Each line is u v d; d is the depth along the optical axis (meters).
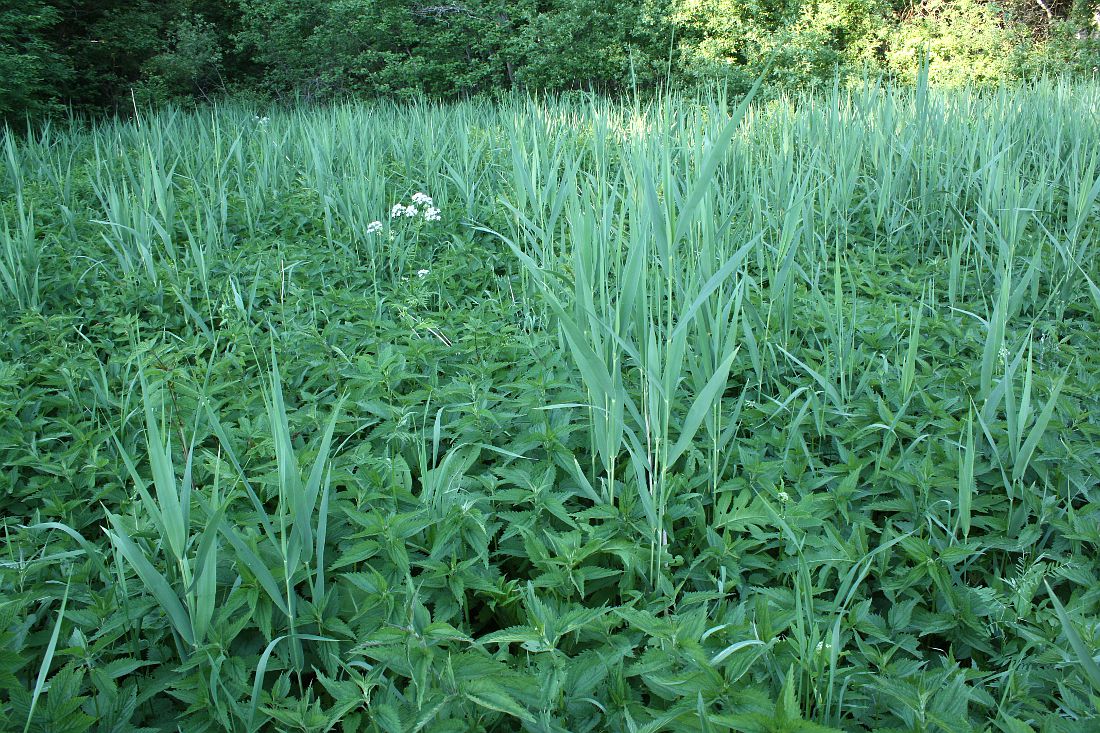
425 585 2.01
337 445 2.80
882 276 4.75
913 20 17.64
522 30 18.27
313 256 5.26
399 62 18.23
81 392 3.27
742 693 1.44
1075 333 3.67
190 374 3.13
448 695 1.47
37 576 2.07
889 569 2.15
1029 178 5.66
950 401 2.81
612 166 6.05
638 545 2.14
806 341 3.69
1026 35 17.52
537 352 3.37
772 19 17.34
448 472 2.42
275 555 2.05
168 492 1.66
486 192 6.84
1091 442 2.53
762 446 2.72
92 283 4.88
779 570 2.16
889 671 1.67
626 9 16.88
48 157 8.33
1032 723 1.67
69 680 1.62
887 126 6.27
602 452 2.31
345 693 1.63
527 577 2.32
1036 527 2.18
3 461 2.74
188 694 1.71
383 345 3.66
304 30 18.72
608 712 1.63
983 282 4.51
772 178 5.41
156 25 17.53
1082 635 1.69
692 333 3.22
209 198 6.52
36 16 12.73
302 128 8.20
